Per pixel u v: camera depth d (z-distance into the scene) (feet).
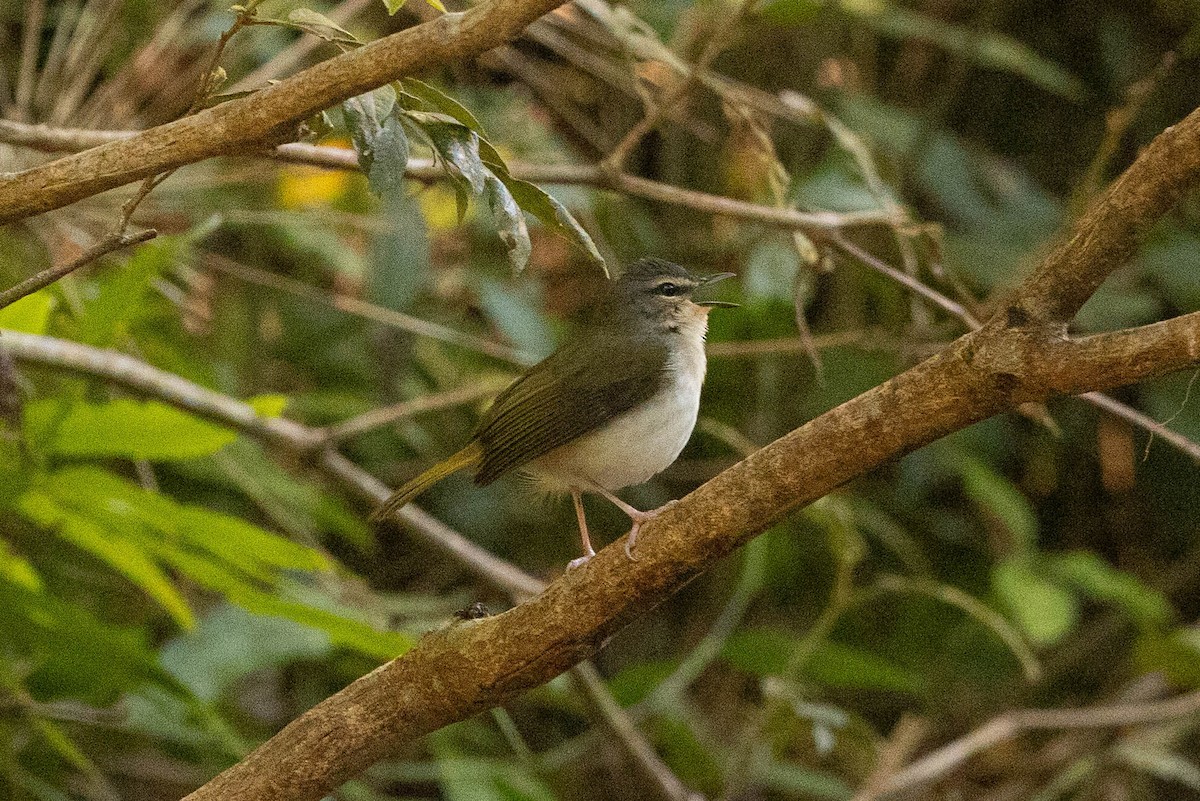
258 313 40.37
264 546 26.05
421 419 41.11
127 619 37.37
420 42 15.58
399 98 18.71
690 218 42.63
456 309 41.73
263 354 40.65
